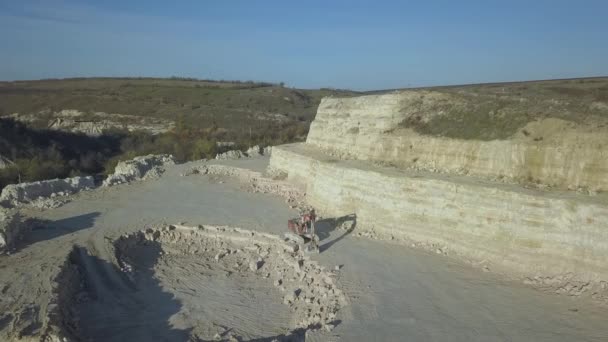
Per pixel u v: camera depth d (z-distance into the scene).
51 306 14.48
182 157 54.00
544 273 15.78
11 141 53.56
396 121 25.31
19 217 21.95
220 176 36.00
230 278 19.23
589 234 15.03
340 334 12.91
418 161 22.97
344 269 17.34
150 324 15.73
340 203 23.25
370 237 20.67
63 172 48.25
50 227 23.02
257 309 16.55
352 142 27.81
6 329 13.04
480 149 20.36
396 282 16.16
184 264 20.77
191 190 31.30
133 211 26.00
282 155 32.62
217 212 25.56
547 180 17.88
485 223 17.62
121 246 21.22
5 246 19.45
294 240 20.28
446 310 14.09
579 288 14.68
